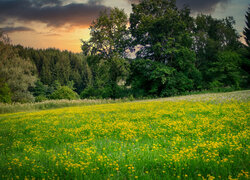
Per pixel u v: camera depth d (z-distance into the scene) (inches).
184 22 1737.2
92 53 1843.0
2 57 1963.6
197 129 329.1
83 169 199.2
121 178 178.9
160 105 755.4
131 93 1786.4
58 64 4475.9
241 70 1846.7
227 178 164.1
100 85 2185.0
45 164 226.2
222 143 240.5
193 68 1702.8
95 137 342.6
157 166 202.5
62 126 477.7
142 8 1796.3
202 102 717.3
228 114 440.5
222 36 2142.0
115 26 1877.5
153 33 1691.7
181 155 212.4
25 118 707.4
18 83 1971.0
